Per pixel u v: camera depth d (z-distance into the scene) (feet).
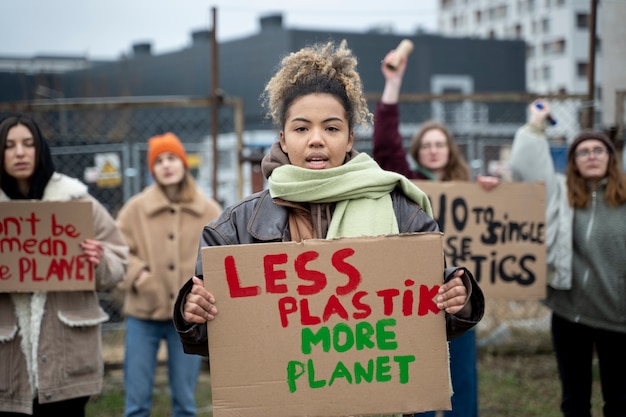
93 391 13.01
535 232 15.94
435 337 8.09
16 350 12.65
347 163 8.32
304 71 8.41
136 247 17.04
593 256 15.11
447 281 8.11
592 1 22.20
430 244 8.07
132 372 16.29
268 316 8.03
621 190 15.12
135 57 88.89
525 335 24.79
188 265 16.99
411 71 80.23
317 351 8.05
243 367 8.01
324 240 8.04
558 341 15.76
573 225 15.46
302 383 8.05
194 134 59.52
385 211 8.32
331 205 8.36
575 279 15.26
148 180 29.43
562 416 18.43
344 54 8.67
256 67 73.77
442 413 15.81
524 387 20.74
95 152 27.35
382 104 15.20
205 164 36.42
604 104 22.04
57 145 28.48
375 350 8.09
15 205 12.50
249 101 73.72
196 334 8.13
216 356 8.00
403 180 8.40
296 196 8.18
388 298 8.08
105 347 23.85
